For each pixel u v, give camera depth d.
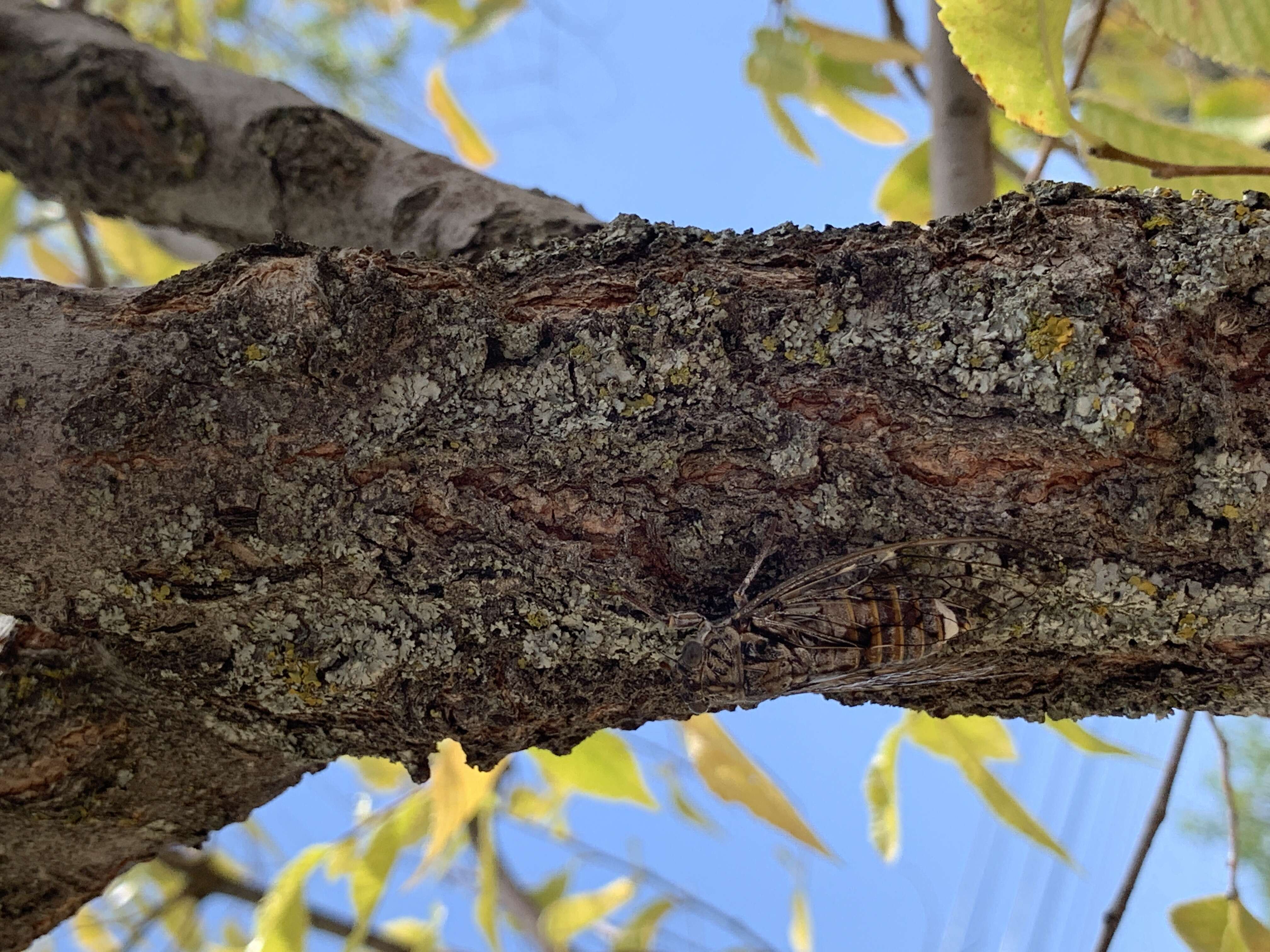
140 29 0.37
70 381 0.16
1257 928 0.22
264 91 0.24
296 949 0.24
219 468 0.16
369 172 0.23
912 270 0.16
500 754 0.18
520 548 0.17
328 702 0.17
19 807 0.18
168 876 0.36
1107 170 0.22
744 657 0.17
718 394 0.16
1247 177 0.21
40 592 0.16
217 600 0.16
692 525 0.17
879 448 0.17
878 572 0.17
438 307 0.16
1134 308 0.16
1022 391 0.16
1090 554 0.17
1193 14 0.21
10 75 0.24
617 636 0.17
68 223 0.35
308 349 0.16
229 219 0.24
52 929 0.19
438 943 0.31
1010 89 0.19
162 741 0.18
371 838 0.25
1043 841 0.26
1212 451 0.16
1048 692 0.18
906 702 0.19
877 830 0.27
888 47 0.29
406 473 0.16
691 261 0.17
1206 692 0.18
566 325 0.16
